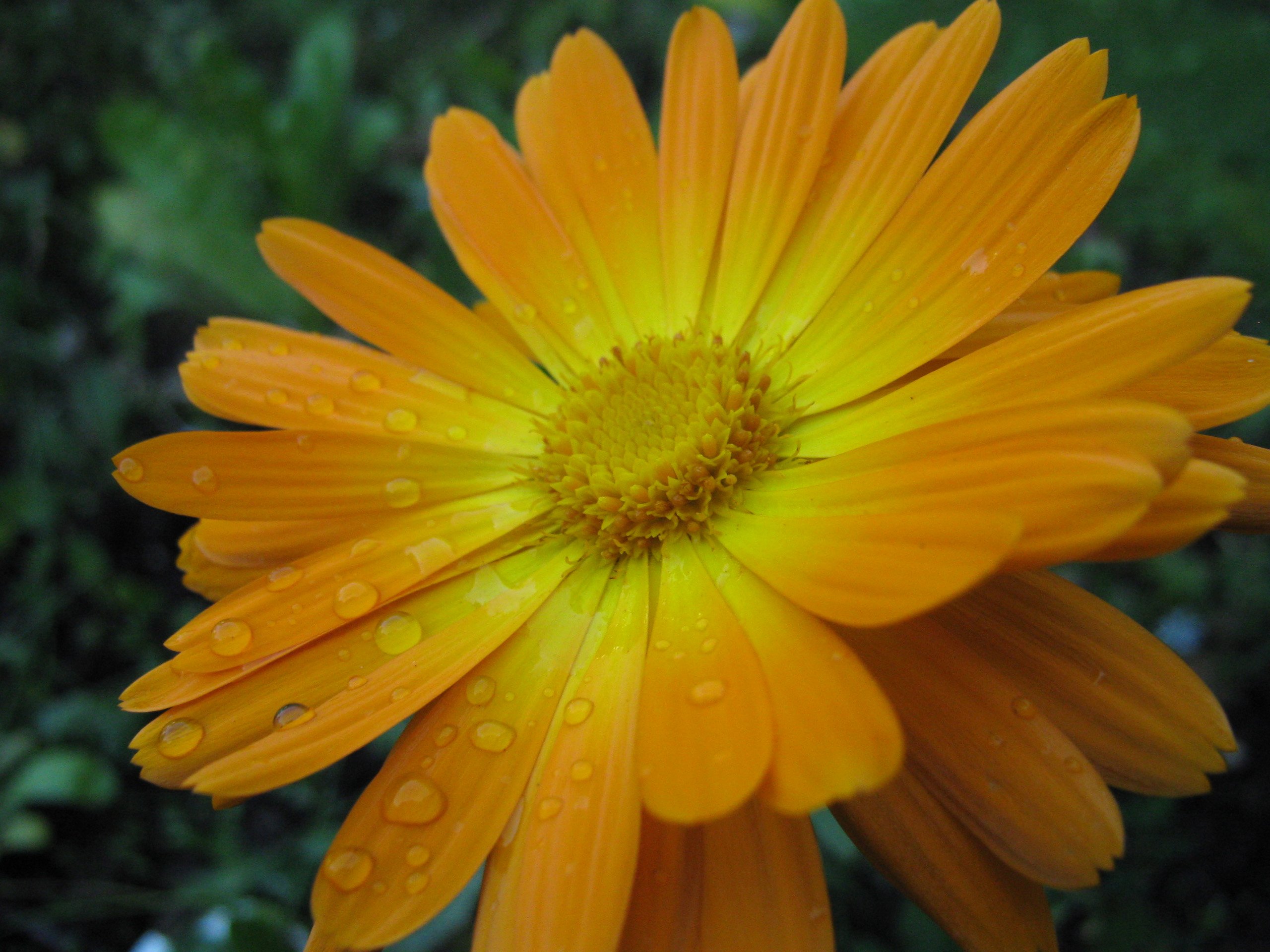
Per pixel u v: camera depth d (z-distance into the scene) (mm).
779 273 71
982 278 61
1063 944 83
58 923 100
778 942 50
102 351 143
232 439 66
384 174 150
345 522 70
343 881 53
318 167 138
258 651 61
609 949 46
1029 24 139
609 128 78
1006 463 47
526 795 57
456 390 76
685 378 70
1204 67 127
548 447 71
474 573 68
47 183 151
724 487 65
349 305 75
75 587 119
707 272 75
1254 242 111
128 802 107
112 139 132
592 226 78
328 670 62
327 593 64
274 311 138
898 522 50
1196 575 97
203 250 135
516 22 167
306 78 137
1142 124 123
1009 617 56
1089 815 51
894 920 84
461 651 63
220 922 95
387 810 55
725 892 51
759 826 52
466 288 117
